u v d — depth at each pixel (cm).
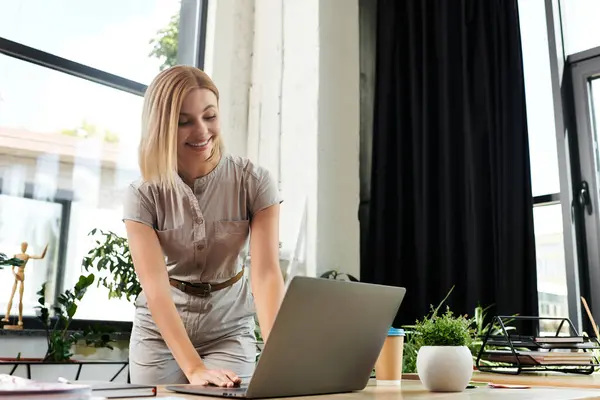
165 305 148
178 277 184
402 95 363
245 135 380
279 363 90
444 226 328
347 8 380
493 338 211
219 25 379
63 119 319
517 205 301
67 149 318
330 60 363
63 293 305
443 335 111
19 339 283
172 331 143
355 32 382
